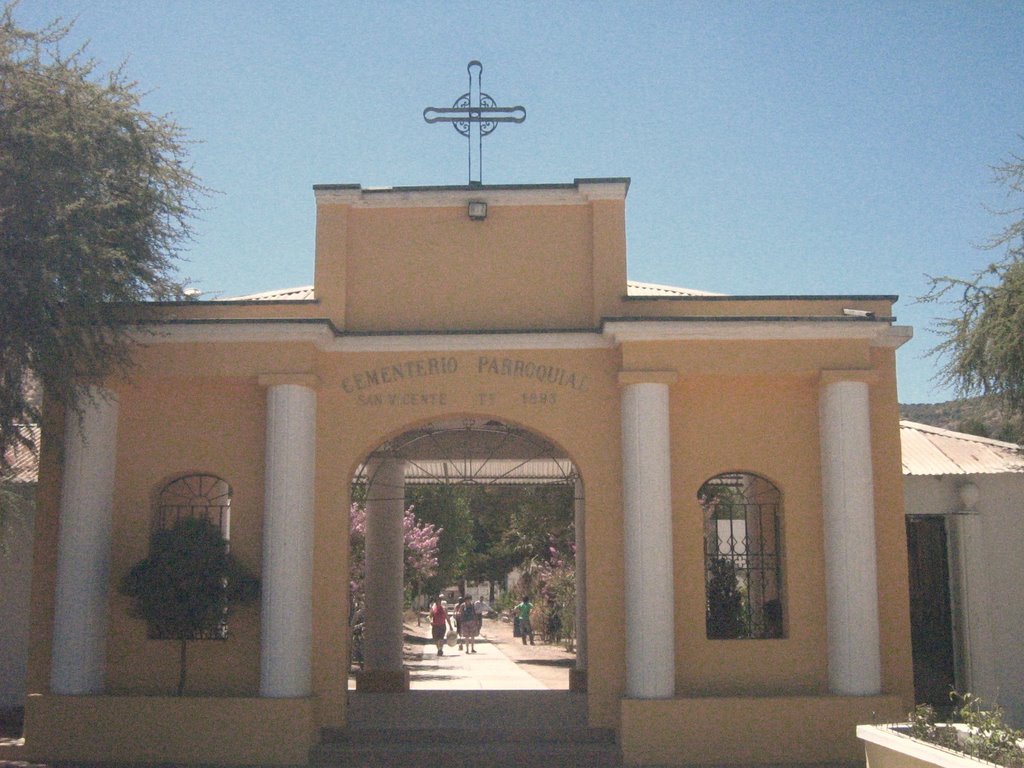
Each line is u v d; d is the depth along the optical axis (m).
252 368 13.61
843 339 13.54
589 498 13.62
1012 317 15.22
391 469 19.58
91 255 12.77
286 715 12.78
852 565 13.07
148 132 14.02
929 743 9.42
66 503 13.41
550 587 31.44
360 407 13.87
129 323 13.43
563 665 25.50
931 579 16.16
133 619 13.60
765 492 14.89
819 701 12.84
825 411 13.55
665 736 12.69
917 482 16.05
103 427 13.61
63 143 12.88
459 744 13.16
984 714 9.39
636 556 13.05
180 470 13.91
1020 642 15.62
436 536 32.38
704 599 13.46
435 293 14.27
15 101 12.88
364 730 13.27
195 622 12.89
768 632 14.09
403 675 18.52
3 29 13.06
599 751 12.69
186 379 13.88
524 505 31.62
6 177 12.49
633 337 13.39
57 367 12.88
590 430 13.77
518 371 13.90
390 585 19.03
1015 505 15.98
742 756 12.70
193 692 13.41
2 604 16.36
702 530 13.62
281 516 13.22
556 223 14.41
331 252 14.23
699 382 13.91
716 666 13.30
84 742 12.91
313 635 13.42
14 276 12.17
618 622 13.38
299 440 13.42
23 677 16.25
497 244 14.38
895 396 13.91
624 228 14.26
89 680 13.16
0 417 13.08
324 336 13.62
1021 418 16.25
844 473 13.25
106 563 13.57
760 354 13.50
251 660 13.46
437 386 13.89
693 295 14.25
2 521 15.12
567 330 13.72
